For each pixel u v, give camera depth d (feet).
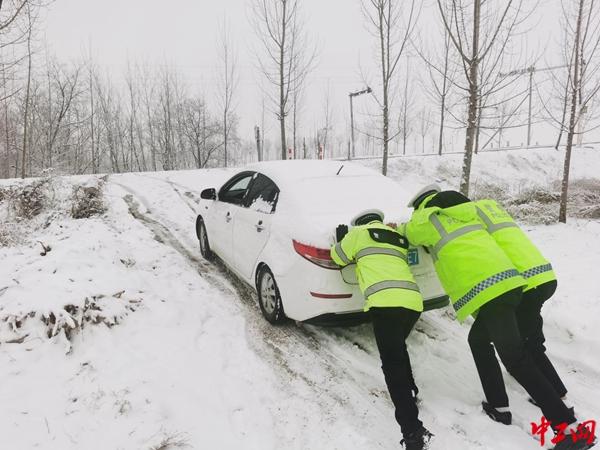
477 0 20.08
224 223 18.16
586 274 17.98
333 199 13.83
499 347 9.12
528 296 9.96
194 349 12.80
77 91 96.17
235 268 17.40
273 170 15.88
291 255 12.82
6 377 10.43
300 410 10.48
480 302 9.09
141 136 115.24
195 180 45.32
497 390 10.00
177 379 11.18
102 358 11.65
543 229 27.99
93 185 30.32
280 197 14.47
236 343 13.44
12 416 9.21
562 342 13.64
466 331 14.44
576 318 13.99
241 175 18.08
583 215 32.71
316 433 9.73
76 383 10.58
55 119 90.12
